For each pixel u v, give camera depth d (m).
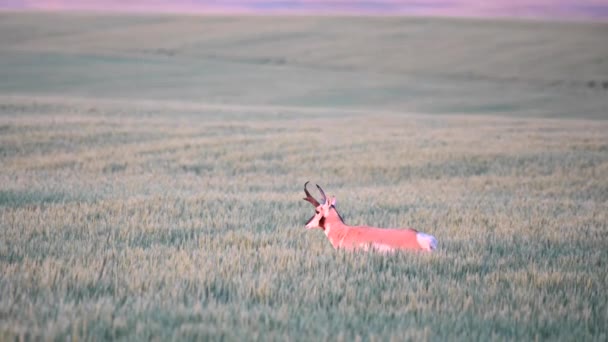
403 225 48.66
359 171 86.06
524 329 24.47
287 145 103.94
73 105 155.00
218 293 27.75
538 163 92.81
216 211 51.91
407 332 22.64
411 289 28.78
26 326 21.81
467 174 86.25
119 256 34.09
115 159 88.69
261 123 133.88
